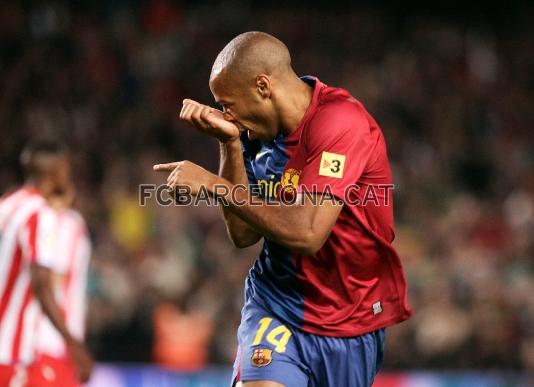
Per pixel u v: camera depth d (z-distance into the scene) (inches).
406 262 1620.3
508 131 2236.7
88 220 1590.8
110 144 1841.8
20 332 781.3
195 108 520.7
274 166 555.2
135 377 1151.0
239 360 570.6
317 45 2321.6
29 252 765.9
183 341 1358.3
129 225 1604.3
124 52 2086.6
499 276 1628.9
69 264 832.9
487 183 2023.9
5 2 2054.6
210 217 1632.6
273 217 508.4
